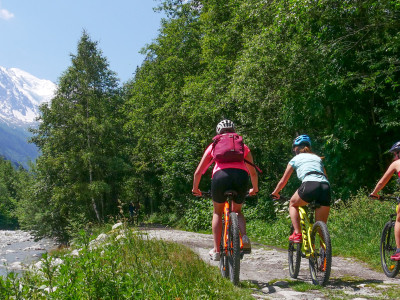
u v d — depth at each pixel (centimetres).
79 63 4197
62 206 3641
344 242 923
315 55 1552
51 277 382
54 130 3850
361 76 1405
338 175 1587
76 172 3756
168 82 3291
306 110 1630
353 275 624
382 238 628
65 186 3747
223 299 407
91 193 3669
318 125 1698
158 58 3503
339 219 1068
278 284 530
